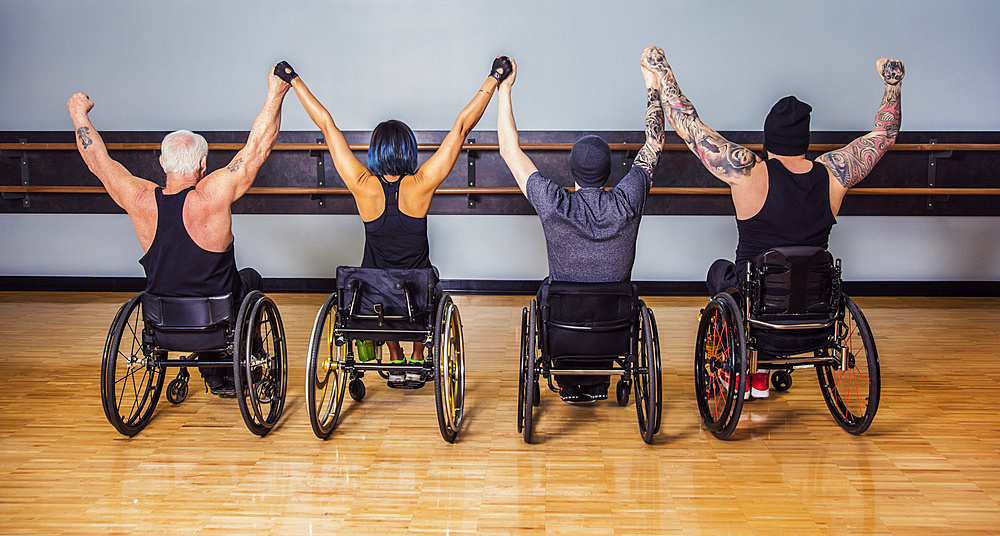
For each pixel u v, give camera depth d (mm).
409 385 3482
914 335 4809
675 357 4336
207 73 5980
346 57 5926
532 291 6141
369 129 5992
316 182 6043
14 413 3434
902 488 2680
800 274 2898
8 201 6148
